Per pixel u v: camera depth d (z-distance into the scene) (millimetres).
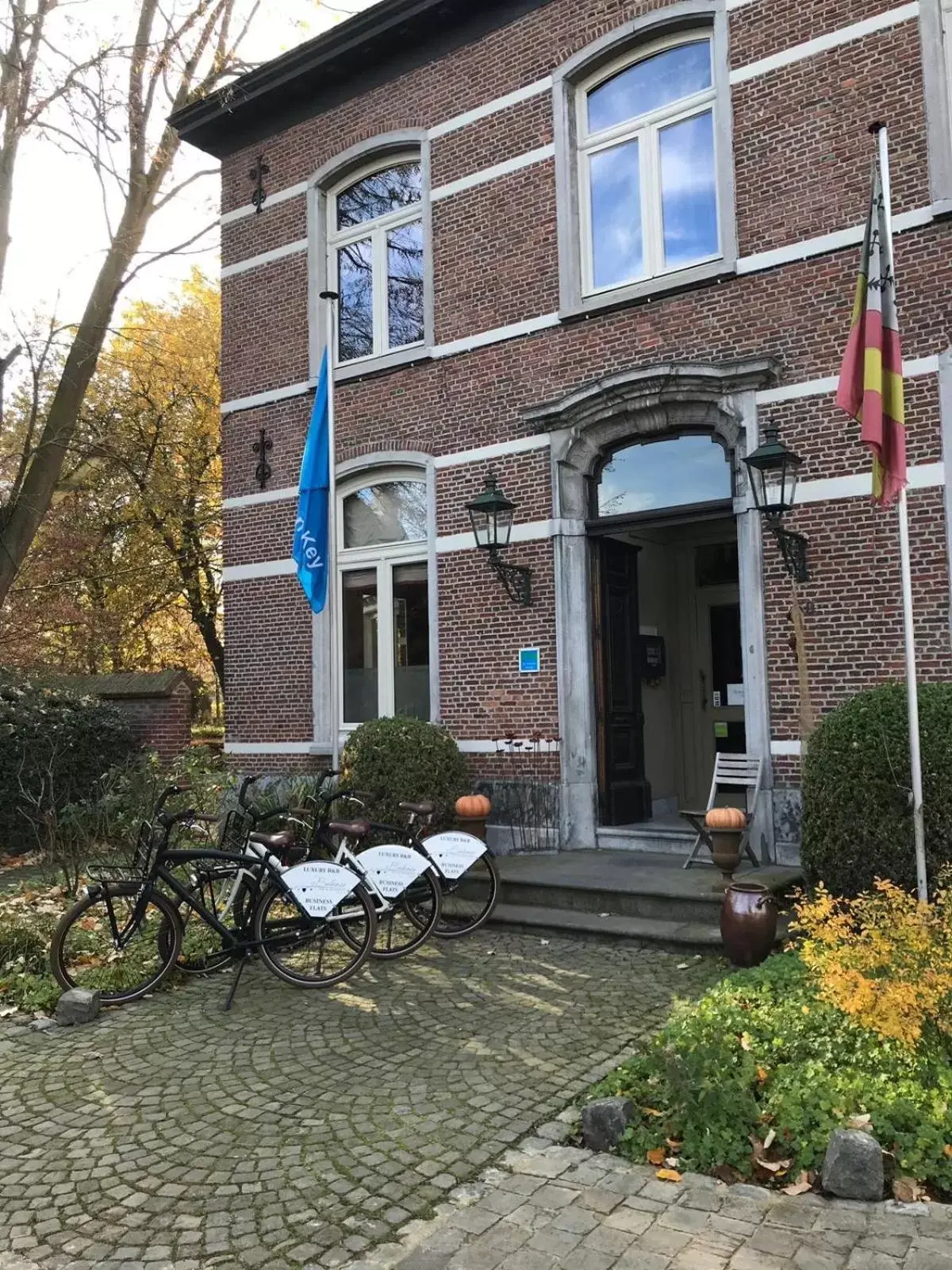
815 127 7152
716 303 7559
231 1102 3783
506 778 8398
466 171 9039
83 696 10820
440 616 8922
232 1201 3023
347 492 9844
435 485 9039
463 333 8953
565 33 8461
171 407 18219
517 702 8391
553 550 8250
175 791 5977
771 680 7105
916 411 6598
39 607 16641
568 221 8328
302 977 5238
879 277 5098
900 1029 3242
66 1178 3215
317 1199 3014
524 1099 3715
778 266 7270
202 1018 4816
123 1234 2855
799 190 7203
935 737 5184
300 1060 4195
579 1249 2654
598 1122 3291
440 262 9156
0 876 8578
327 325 9086
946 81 6668
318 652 9859
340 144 10086
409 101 9516
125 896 5348
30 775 9758
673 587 9594
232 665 10570
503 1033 4453
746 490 7301
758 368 7160
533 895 6617
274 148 10633
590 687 8250
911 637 4844
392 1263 2643
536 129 8602
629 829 8031
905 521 4938
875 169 5211
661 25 7871
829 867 5371
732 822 5945
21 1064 4258
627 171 8273
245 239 10859
